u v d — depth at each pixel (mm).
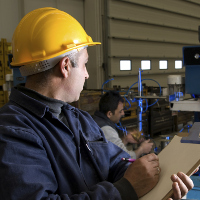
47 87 750
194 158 725
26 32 754
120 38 6535
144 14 7109
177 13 8172
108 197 638
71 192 693
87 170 786
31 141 635
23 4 5176
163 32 7797
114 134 1928
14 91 750
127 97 2324
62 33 755
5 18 5031
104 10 6137
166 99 1783
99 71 6215
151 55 7473
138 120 2289
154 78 7645
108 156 887
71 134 774
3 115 676
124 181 699
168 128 4715
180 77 1815
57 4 5730
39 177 605
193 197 1146
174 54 8336
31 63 730
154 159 775
